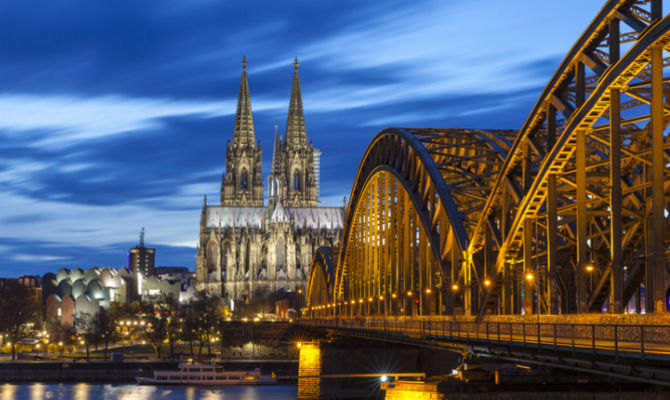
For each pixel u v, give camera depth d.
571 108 60.88
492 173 88.81
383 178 130.38
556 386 62.09
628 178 66.94
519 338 55.81
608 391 61.22
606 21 54.66
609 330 47.12
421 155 96.19
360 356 155.00
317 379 157.12
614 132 53.62
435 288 101.94
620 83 53.62
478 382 64.75
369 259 144.38
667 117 54.38
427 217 99.62
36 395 187.00
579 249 58.44
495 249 79.88
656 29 48.62
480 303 80.38
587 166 58.91
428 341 81.06
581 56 58.25
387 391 68.12
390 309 122.75
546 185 64.62
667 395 60.41
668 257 53.28
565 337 47.59
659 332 41.44
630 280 67.94
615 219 53.16
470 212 87.44
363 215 151.12
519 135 70.06
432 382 66.75
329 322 148.88
